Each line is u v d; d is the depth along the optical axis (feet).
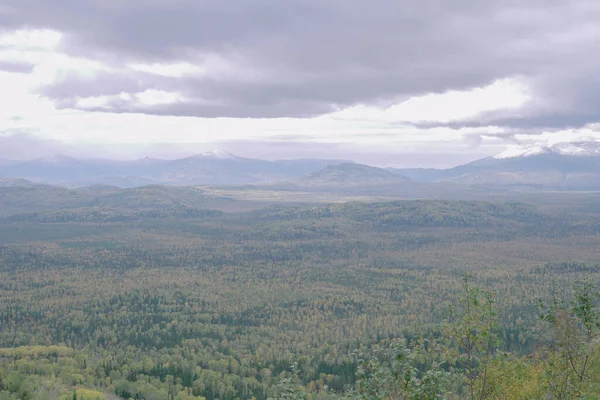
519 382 111.75
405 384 92.53
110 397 411.54
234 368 545.44
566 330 104.01
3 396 282.77
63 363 521.65
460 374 101.71
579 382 106.52
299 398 104.53
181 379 499.51
